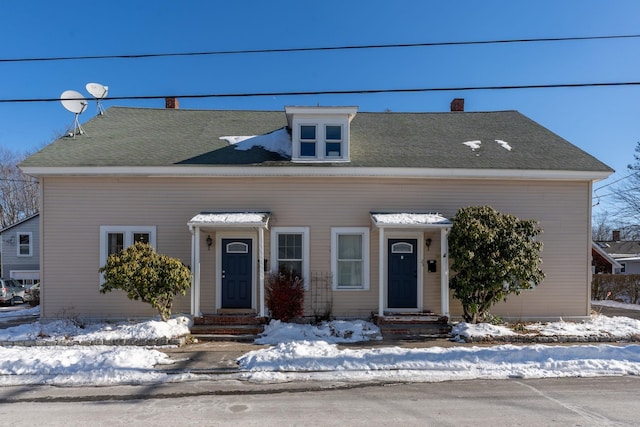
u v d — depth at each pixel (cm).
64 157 1180
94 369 750
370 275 1201
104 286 1022
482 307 1102
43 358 788
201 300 1192
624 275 2184
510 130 1470
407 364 772
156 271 1015
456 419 531
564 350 829
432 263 1206
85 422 529
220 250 1210
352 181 1209
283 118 1567
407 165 1177
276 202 1203
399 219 1132
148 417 545
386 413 554
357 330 1050
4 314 1462
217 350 916
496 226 1080
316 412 560
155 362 808
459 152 1284
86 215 1183
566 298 1216
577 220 1225
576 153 1280
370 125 1507
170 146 1284
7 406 590
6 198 3772
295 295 1145
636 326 1118
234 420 533
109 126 1428
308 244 1200
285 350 846
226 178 1199
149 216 1191
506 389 655
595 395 624
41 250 1173
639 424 513
